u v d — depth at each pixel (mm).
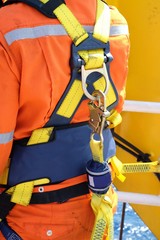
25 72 1357
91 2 1498
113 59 1530
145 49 2203
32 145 1498
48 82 1391
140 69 2252
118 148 2547
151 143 2246
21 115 1470
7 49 1341
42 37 1371
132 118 2371
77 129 1527
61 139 1508
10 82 1366
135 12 2229
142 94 2262
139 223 3328
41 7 1380
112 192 1731
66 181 1556
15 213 1562
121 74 1589
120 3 2324
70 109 1474
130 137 2414
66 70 1424
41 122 1463
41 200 1536
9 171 1553
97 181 1526
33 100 1412
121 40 1559
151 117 2219
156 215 2355
